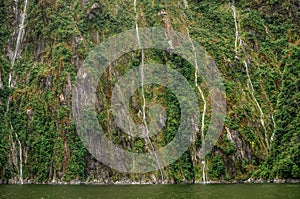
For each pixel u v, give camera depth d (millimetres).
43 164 118125
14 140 125125
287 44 145625
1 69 141500
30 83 134250
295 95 123938
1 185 109438
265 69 139125
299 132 111938
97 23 144625
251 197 70562
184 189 89312
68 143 118062
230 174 114250
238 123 121188
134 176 114188
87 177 114312
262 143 119812
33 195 78938
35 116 125500
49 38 140875
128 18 147500
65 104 123875
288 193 75500
